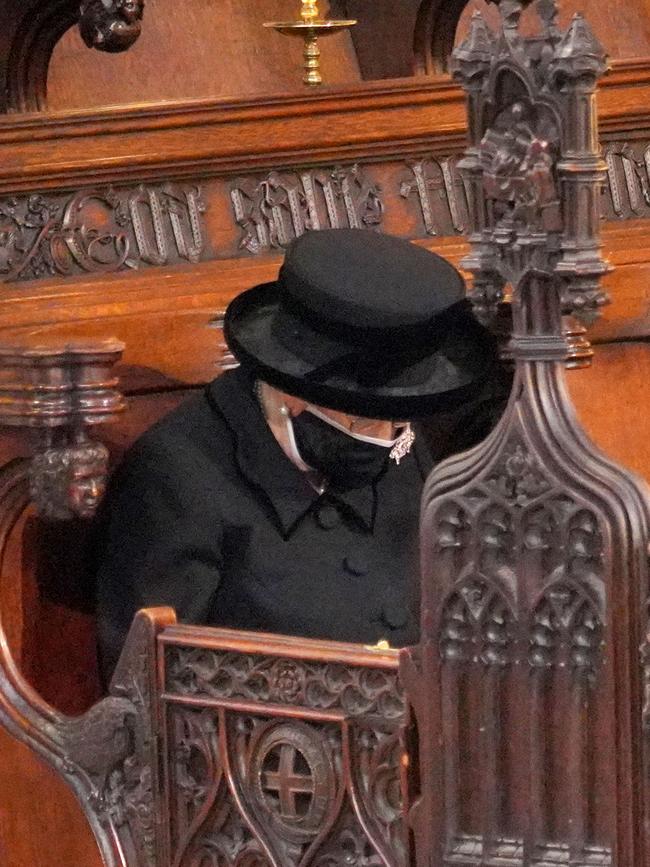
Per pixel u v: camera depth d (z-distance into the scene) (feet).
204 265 34.01
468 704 23.79
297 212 35.14
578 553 22.76
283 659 26.11
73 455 28.19
